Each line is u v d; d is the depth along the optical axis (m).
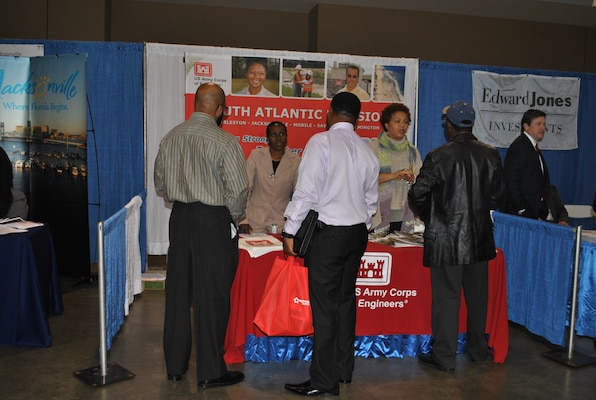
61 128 5.13
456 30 7.35
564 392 3.24
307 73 5.64
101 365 3.25
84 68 4.97
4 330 3.71
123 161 5.66
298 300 3.07
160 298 4.90
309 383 3.13
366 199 3.06
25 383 3.17
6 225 4.05
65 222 5.25
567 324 4.14
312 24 7.28
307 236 2.86
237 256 3.11
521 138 4.52
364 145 3.01
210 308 3.04
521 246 4.10
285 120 5.66
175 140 2.97
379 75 5.77
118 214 3.70
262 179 4.68
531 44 7.61
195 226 2.96
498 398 3.14
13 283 3.67
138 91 5.62
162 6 7.16
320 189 2.85
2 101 5.26
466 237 3.31
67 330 4.04
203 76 5.50
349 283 3.04
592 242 3.80
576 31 7.73
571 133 6.41
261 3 7.09
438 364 3.50
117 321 3.82
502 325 3.63
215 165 2.91
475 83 6.08
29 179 5.36
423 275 3.59
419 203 3.33
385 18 7.14
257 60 5.55
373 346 3.67
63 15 6.48
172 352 3.17
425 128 6.07
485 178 3.34
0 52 5.46
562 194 6.58
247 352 3.53
